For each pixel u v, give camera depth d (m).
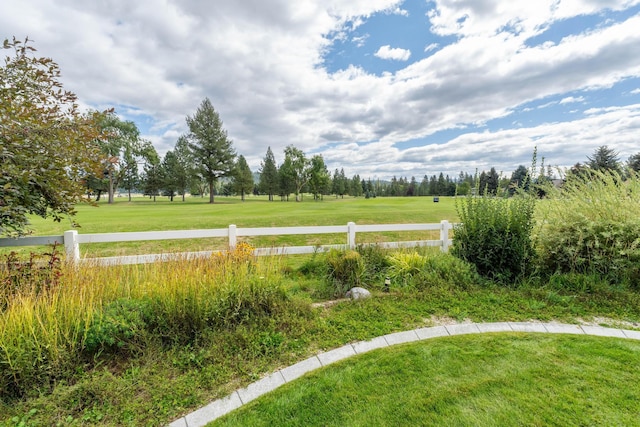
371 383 2.15
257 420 1.79
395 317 3.29
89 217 13.93
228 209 20.98
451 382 2.13
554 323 3.16
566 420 1.73
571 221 4.45
